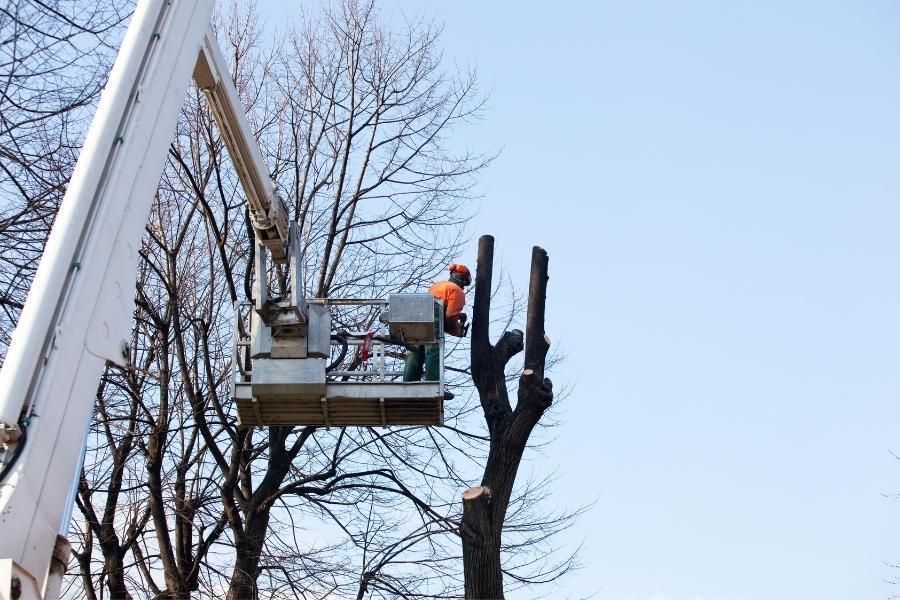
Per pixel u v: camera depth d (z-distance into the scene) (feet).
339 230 75.97
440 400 51.42
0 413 27.58
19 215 50.83
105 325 30.99
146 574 65.87
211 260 70.95
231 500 64.08
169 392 68.23
